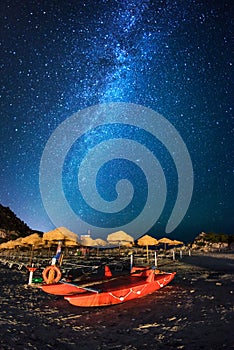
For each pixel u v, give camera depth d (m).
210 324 6.15
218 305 7.73
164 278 10.66
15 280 12.80
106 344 5.31
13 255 24.92
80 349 5.09
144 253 31.73
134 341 5.42
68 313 7.46
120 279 10.11
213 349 4.86
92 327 6.31
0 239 38.44
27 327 6.26
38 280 11.91
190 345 5.10
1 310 7.66
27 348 5.05
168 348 5.02
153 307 7.84
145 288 9.34
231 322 6.18
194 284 11.13
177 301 8.41
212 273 14.33
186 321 6.45
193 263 19.53
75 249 32.66
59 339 5.58
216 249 35.50
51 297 9.33
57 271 9.94
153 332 5.88
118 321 6.71
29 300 8.92
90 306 7.93
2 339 5.39
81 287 8.65
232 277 12.80
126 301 8.60
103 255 28.53
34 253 28.20
